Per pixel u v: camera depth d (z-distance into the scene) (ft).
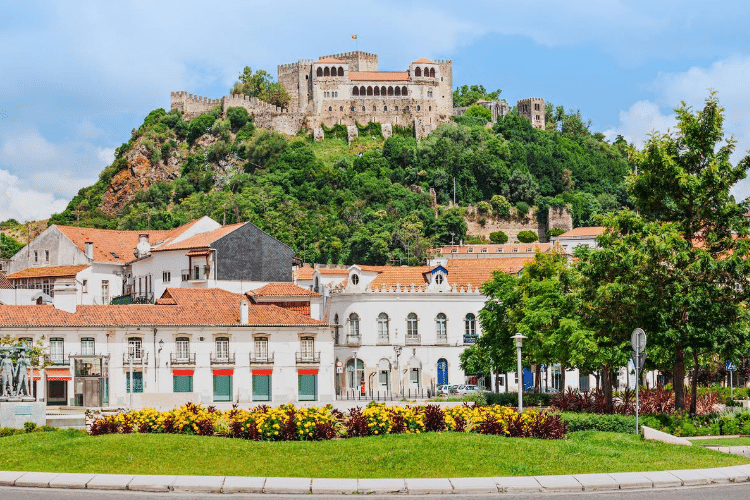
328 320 408.87
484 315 313.32
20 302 412.57
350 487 134.92
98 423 174.91
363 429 171.22
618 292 216.33
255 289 383.24
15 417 200.13
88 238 486.38
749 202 222.28
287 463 148.97
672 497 130.62
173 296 341.00
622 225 226.58
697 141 223.30
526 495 133.28
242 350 329.72
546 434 171.32
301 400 333.42
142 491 135.13
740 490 135.23
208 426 172.55
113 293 471.21
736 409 226.38
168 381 320.50
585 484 136.26
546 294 263.49
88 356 313.32
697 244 230.27
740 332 213.87
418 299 398.42
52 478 139.64
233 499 130.62
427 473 143.64
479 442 159.22
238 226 416.87
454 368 397.19
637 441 168.76
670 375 333.21
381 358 394.52
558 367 388.57
